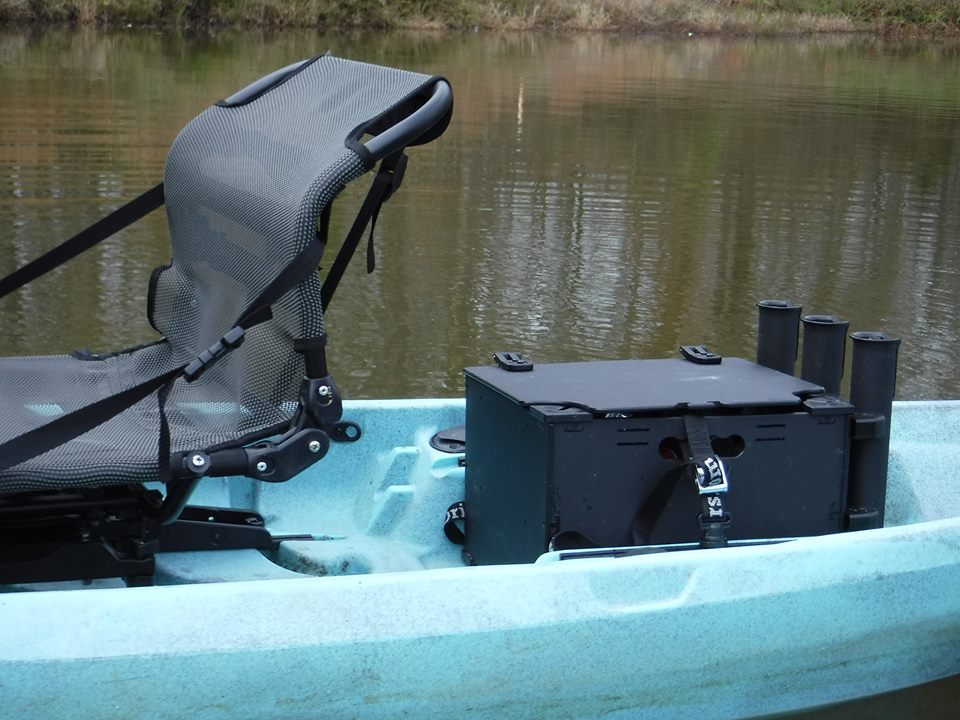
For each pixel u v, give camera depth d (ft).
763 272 23.45
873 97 54.19
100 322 18.60
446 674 7.48
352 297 20.76
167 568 8.98
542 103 46.78
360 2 76.95
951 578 8.57
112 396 7.34
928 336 19.76
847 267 24.07
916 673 8.91
